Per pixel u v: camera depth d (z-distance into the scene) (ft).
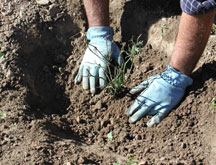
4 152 5.49
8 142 5.57
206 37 5.72
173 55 5.95
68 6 7.04
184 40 5.74
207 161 5.57
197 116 5.94
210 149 5.65
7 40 6.61
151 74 6.47
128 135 5.98
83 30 6.97
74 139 5.98
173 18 6.79
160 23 6.81
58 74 6.68
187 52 5.81
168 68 6.04
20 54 6.57
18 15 6.84
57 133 5.94
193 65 5.94
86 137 6.07
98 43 6.50
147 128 5.99
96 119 6.24
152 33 6.81
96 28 6.57
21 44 6.64
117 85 6.21
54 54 6.85
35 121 5.90
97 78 6.37
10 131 5.69
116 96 6.29
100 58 6.36
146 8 6.97
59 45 6.91
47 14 6.91
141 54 6.69
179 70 5.97
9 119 5.83
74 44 6.89
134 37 6.88
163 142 5.84
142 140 5.92
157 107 5.99
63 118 6.26
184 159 5.61
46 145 5.60
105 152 5.76
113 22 7.06
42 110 6.33
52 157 5.49
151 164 5.54
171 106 5.99
